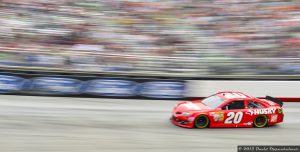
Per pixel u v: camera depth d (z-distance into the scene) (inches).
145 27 1277.1
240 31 1275.8
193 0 1449.3
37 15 1245.1
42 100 873.5
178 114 724.7
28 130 653.9
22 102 845.2
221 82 954.7
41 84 905.5
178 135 665.0
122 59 970.1
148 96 942.4
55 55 944.9
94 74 941.2
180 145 611.8
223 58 995.3
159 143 617.3
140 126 716.0
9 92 898.7
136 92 937.5
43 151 554.6
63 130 665.6
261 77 971.3
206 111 714.2
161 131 687.1
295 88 978.1
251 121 741.9
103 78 925.2
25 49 944.3
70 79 914.1
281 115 763.4
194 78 952.3
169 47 1178.6
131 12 1359.5
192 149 595.8
